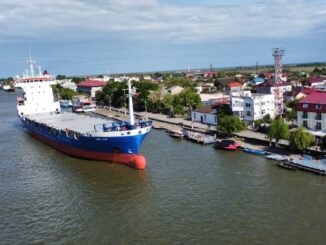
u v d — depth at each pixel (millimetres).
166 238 42375
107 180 62625
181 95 138875
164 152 80000
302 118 83625
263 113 97938
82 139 74000
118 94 174375
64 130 81500
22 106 119000
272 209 48250
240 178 60375
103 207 51625
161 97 148500
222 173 63406
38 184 62250
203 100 145750
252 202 50656
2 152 86750
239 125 87438
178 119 124875
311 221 44625
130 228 45188
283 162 66812
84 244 41938
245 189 55438
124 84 177000
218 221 45688
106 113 156125
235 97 102688
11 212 51094
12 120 139500
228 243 40625
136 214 48938
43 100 121625
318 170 60812
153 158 75062
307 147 70750
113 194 56156
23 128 121062
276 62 98125
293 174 61156
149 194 55438
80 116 108250
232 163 69062
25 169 71625
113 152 71625
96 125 85250
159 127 111375
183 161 72000
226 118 89188
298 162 64250
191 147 84000
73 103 181250
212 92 192500
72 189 59094
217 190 55594
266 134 85438
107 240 42625
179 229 44312
